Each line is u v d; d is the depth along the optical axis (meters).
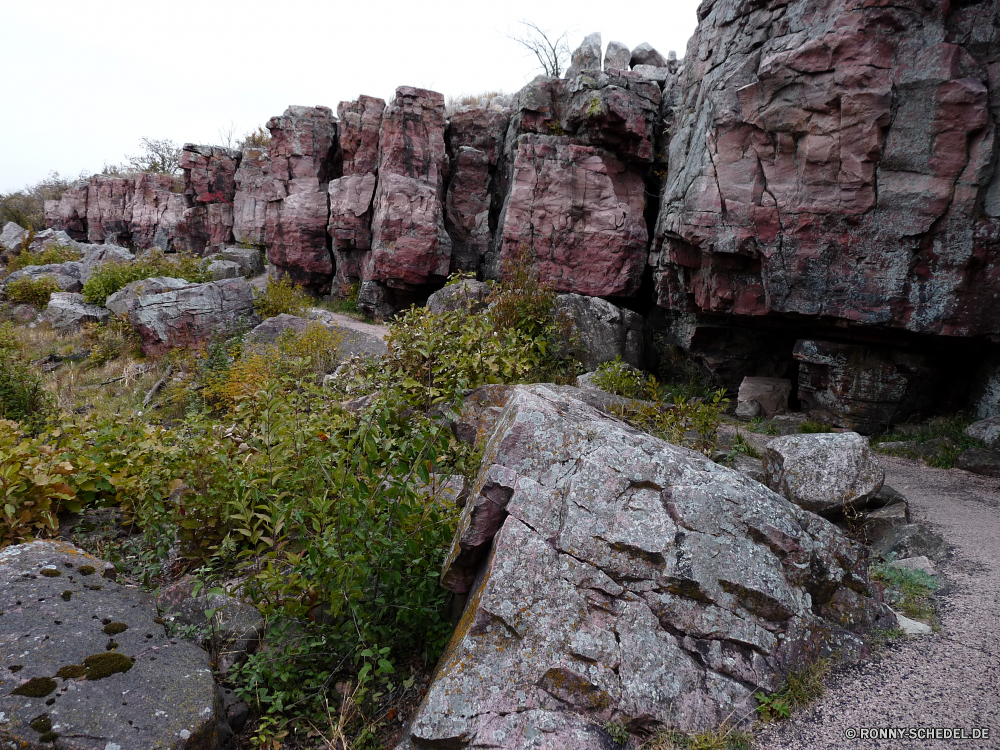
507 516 2.98
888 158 7.23
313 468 3.76
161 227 32.09
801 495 4.80
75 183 43.38
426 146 17.62
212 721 2.60
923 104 6.97
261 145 25.28
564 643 2.62
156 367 13.85
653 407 6.40
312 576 3.30
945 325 7.20
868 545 4.62
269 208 21.14
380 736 2.94
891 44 7.05
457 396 4.00
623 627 2.69
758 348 10.72
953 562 4.14
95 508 4.93
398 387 5.19
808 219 7.84
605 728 2.46
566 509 2.95
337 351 12.27
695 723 2.51
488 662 2.59
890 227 7.34
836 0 7.32
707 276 9.43
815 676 2.74
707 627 2.75
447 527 3.55
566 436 3.21
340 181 19.02
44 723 2.35
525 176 13.33
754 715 2.58
